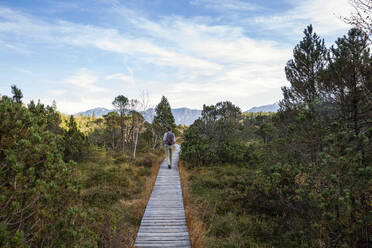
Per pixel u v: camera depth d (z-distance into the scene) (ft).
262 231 18.70
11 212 7.31
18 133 8.87
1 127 8.42
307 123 20.67
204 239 16.44
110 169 35.86
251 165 42.16
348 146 15.12
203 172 38.50
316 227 14.08
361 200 14.07
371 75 19.13
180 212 22.17
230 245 16.44
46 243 8.55
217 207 23.86
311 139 20.44
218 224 19.86
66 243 8.86
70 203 10.39
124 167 38.60
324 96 22.98
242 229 19.21
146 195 26.16
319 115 21.35
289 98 30.40
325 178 15.26
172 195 27.09
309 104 22.06
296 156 23.39
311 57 27.02
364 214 13.23
